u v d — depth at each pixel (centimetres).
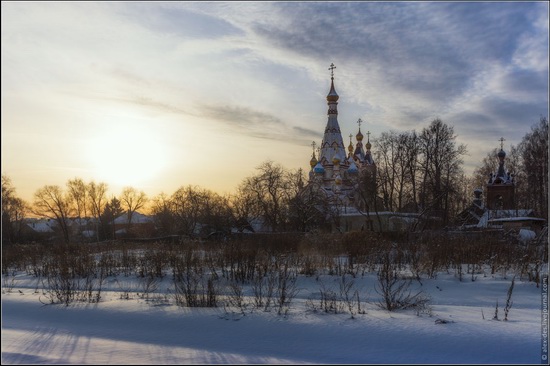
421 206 5378
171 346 1149
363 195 5634
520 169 7531
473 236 3089
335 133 8625
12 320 1457
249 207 5716
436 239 2789
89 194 8531
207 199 6594
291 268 2156
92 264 2452
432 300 1673
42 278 2398
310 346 1105
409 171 6341
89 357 1065
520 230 3572
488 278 1947
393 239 3366
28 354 1095
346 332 1170
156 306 1527
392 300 1455
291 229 5475
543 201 6594
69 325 1380
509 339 1074
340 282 1847
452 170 6175
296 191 5941
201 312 1420
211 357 1052
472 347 1045
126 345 1165
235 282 1941
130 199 8856
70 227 9338
